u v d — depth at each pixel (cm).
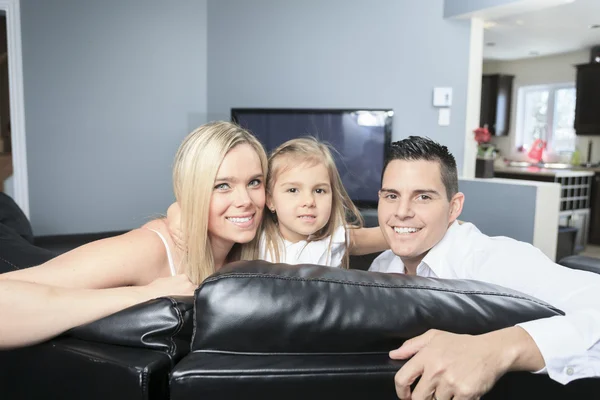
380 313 70
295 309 68
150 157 547
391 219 119
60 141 508
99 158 525
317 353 69
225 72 538
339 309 69
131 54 529
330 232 156
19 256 124
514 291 80
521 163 743
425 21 444
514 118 780
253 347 68
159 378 71
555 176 587
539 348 70
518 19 502
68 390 77
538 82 744
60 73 502
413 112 455
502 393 75
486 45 645
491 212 394
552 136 746
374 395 68
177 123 554
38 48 491
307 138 158
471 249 116
